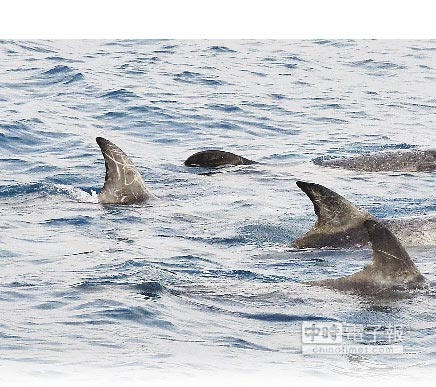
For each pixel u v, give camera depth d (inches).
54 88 1678.2
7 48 1943.9
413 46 2091.5
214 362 687.1
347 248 924.0
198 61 1909.4
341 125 1547.7
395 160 1309.1
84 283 825.5
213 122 1521.9
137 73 1788.9
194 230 1016.9
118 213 1074.1
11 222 1030.4
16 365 675.4
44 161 1299.2
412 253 918.4
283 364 687.1
